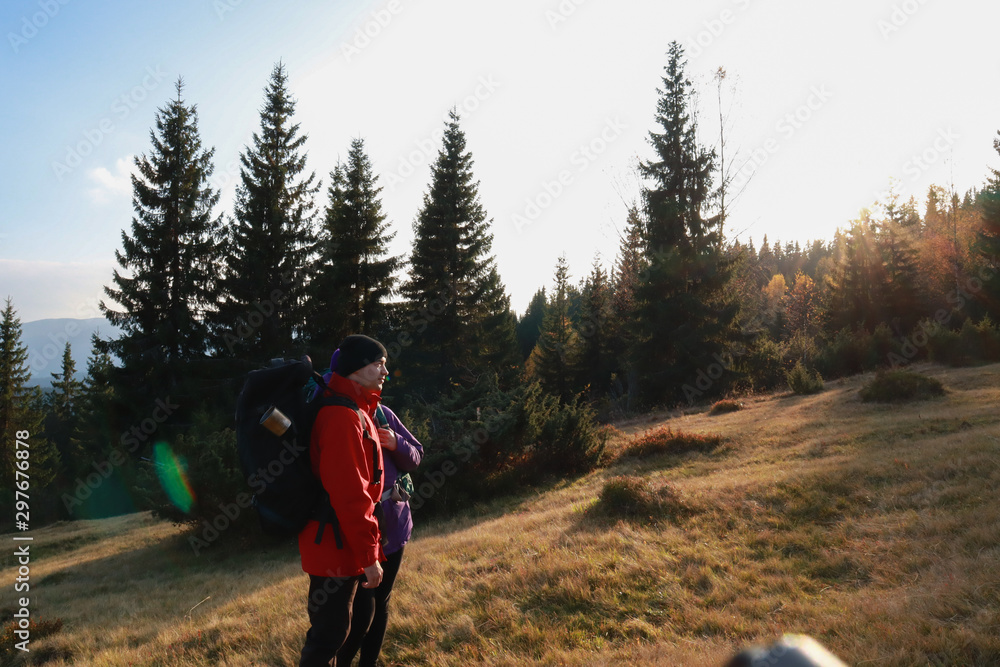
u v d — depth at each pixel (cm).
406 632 456
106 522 2111
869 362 2734
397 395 3475
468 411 1530
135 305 2956
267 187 3122
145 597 925
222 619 604
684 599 473
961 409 1284
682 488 884
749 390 2953
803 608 426
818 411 1656
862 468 834
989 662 313
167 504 1337
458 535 938
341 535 271
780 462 1080
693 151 3266
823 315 5000
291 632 486
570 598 492
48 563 1516
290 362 284
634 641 401
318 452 273
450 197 3694
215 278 3086
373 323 3516
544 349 4581
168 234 3027
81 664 545
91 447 3183
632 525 736
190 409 2786
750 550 586
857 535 589
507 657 386
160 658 504
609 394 4309
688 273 3147
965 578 428
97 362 2961
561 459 1488
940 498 659
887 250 4259
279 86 3234
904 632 359
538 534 775
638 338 3212
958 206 4612
